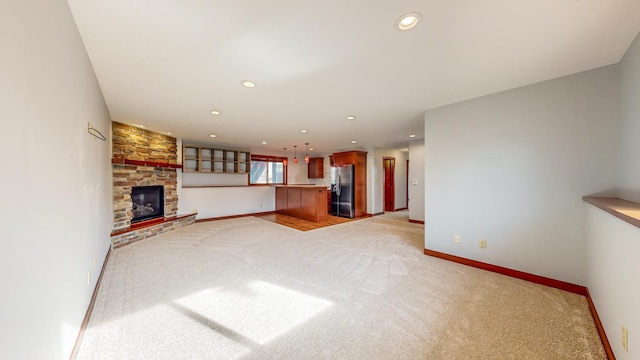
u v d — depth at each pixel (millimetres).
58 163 1271
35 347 986
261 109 3350
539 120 2469
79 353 1524
